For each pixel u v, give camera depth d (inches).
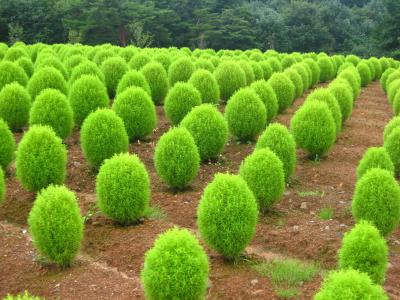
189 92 556.1
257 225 353.7
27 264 297.7
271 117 599.2
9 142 420.5
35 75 595.2
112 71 706.2
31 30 1870.1
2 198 356.5
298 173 466.9
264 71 887.1
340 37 2343.8
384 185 324.5
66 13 1926.7
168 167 396.2
